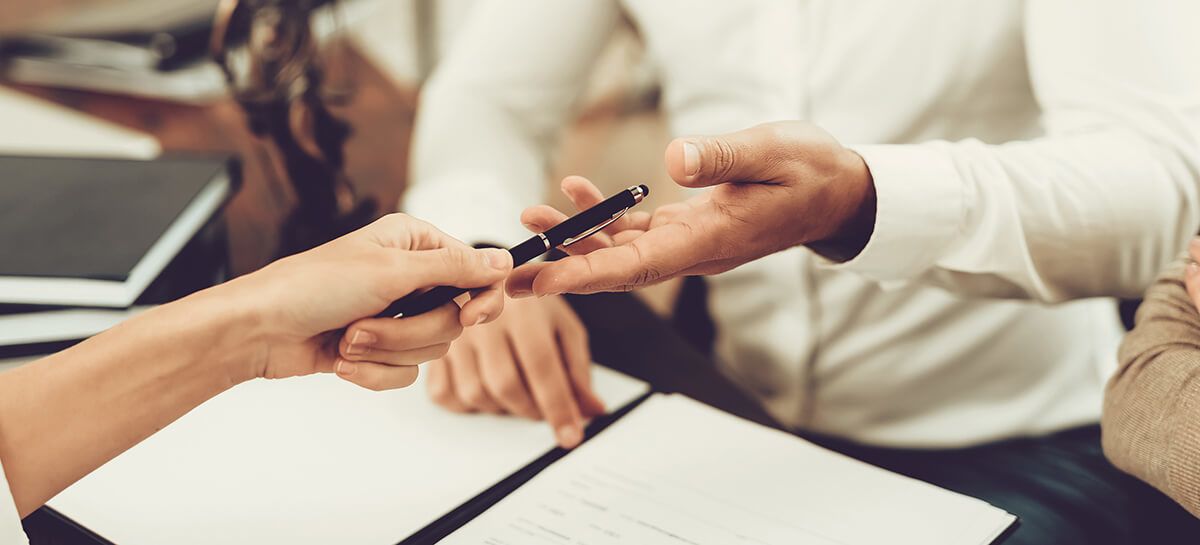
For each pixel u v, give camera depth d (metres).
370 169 1.09
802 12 0.90
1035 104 0.89
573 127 2.50
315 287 0.47
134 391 0.46
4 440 0.44
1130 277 0.70
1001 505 0.64
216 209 0.85
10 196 0.80
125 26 1.20
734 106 0.96
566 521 0.52
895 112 0.89
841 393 0.95
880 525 0.51
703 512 0.53
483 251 0.51
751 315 0.98
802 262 0.91
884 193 0.60
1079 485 0.68
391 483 0.56
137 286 0.69
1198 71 0.70
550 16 1.06
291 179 0.87
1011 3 0.84
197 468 0.57
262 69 0.85
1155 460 0.53
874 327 0.92
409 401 0.65
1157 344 0.56
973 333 0.90
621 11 1.10
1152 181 0.68
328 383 0.67
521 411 0.62
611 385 0.66
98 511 0.53
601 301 0.80
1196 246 0.57
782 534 0.51
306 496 0.55
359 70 1.36
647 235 0.54
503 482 0.56
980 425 0.90
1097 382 0.91
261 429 0.61
